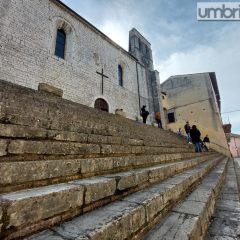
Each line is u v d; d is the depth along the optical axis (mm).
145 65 19922
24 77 8469
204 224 2344
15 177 1542
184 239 1620
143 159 3652
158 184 2885
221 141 21859
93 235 1197
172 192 2594
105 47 14289
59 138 2895
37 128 2586
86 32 12836
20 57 8484
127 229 1537
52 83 9648
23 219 1201
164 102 23734
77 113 4750
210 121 20250
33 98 3549
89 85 11875
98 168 2479
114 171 2768
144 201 1951
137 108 16047
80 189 1667
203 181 4285
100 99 12570
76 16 12125
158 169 3201
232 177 6551
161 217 2145
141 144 5293
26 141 2092
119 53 15812
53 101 4340
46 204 1360
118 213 1595
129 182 2354
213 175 5145
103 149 3238
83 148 2834
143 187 2641
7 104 2850
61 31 11562
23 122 2846
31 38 9156
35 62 9070
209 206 2840
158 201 2160
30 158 2098
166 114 23859
